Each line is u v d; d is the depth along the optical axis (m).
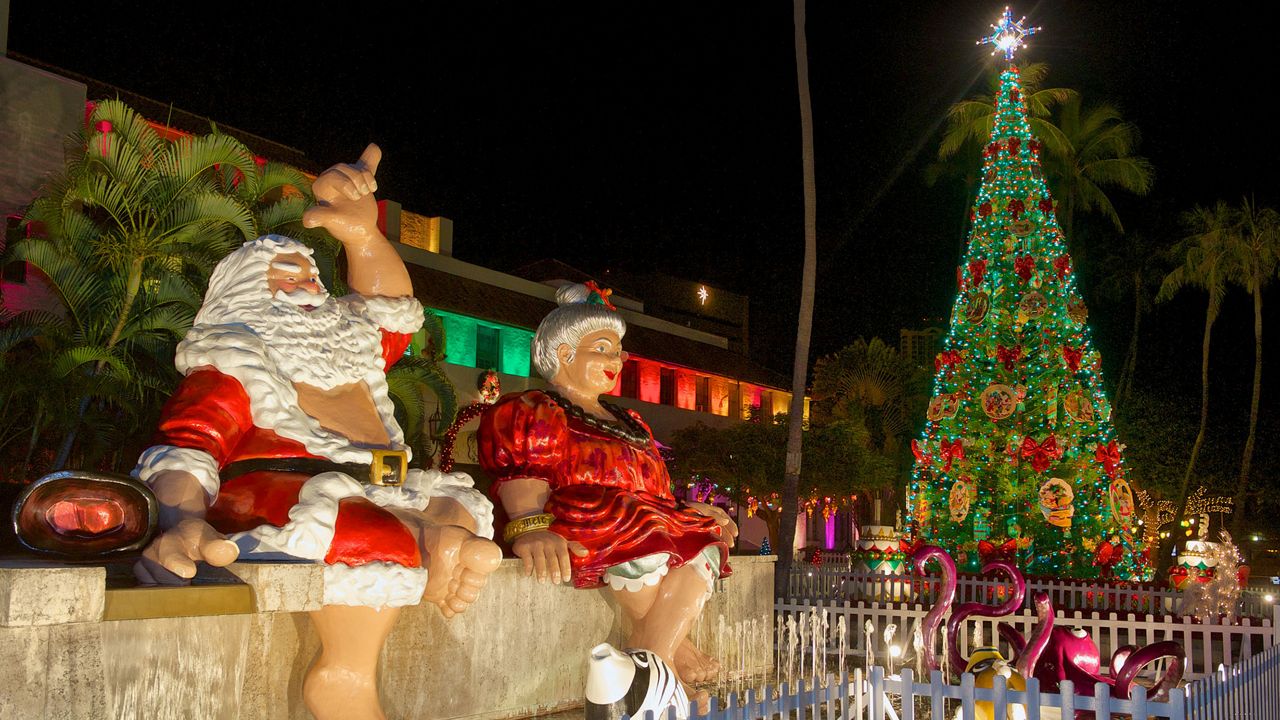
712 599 8.95
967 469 19.27
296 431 4.95
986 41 20.91
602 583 6.77
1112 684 7.78
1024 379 19.39
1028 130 20.31
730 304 48.72
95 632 3.89
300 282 5.36
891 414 41.22
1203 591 12.43
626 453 7.07
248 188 14.91
